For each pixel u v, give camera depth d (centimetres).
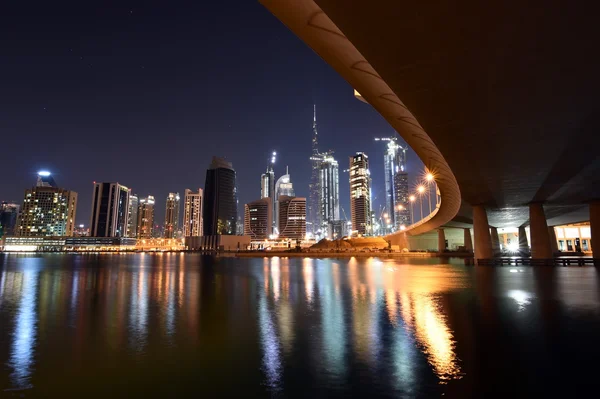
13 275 4934
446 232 11194
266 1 1293
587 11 1167
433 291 2625
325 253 12781
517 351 1149
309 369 1021
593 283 2998
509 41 1322
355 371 1002
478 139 2436
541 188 4338
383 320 1630
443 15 1171
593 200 5203
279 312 1881
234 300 2353
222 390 891
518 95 1773
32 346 1288
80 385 931
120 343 1313
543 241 5291
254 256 14325
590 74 1575
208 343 1298
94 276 4709
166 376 985
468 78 1591
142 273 5266
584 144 2591
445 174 4219
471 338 1302
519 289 2650
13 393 884
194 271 5659
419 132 2681
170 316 1808
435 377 950
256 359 1114
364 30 1245
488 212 6462
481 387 884
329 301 2242
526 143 2545
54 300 2436
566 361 1055
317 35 1473
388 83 1634
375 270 5178
